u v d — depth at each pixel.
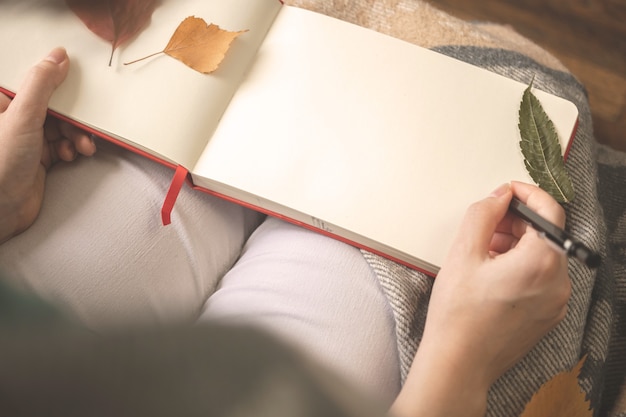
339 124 0.68
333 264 0.67
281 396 0.21
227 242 0.75
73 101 0.66
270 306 0.64
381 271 0.66
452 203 0.66
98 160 0.72
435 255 0.64
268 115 0.69
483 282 0.58
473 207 0.61
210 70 0.68
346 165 0.67
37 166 0.64
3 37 0.68
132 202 0.69
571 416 0.65
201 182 0.69
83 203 0.69
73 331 0.23
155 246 0.68
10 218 0.64
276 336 0.23
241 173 0.66
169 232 0.69
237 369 0.22
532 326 0.59
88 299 0.63
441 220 0.65
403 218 0.65
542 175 0.67
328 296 0.65
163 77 0.67
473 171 0.67
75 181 0.70
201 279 0.71
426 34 0.90
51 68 0.64
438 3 1.26
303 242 0.69
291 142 0.67
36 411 0.22
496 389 0.65
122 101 0.66
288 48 0.72
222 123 0.69
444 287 0.59
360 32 0.72
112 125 0.65
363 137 0.68
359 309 0.64
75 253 0.65
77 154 0.73
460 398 0.56
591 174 0.76
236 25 0.71
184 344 0.22
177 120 0.66
